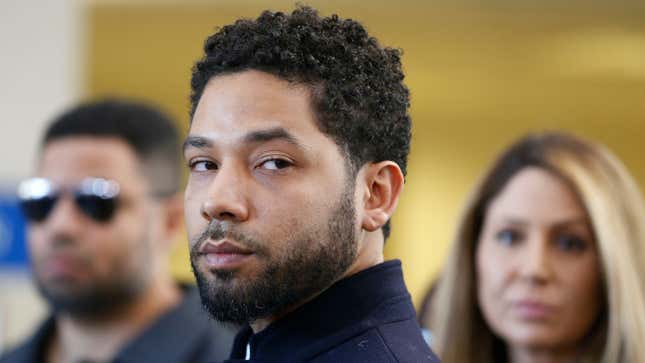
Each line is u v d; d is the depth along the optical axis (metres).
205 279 2.01
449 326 4.00
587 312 3.66
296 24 2.13
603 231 3.61
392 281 2.19
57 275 4.11
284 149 2.00
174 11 10.79
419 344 2.12
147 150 4.32
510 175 3.83
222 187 1.98
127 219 4.20
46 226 4.12
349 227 2.07
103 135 4.28
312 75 2.06
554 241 3.68
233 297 1.98
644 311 3.58
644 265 3.65
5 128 9.54
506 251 3.77
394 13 10.77
